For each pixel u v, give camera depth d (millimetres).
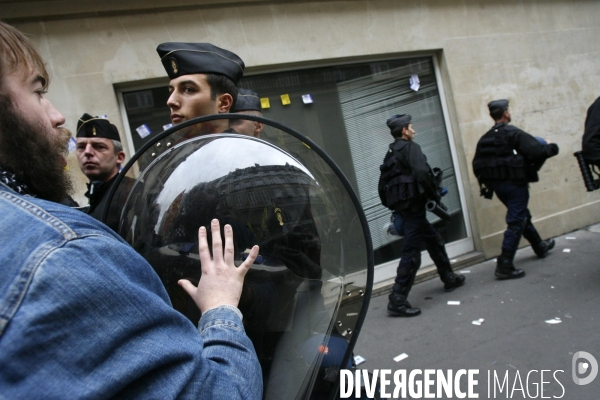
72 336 535
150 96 3971
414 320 3797
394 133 3916
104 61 3658
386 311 4105
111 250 629
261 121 1024
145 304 611
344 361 1023
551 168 5535
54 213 625
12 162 675
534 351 2959
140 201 1021
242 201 969
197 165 995
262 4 4156
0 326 512
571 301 3625
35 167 697
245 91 2080
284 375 977
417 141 5035
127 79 3717
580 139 5750
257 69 4266
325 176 1029
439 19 4957
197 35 3928
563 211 5566
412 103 5031
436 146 5133
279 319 983
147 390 581
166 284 950
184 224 956
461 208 5230
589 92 5836
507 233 4320
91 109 3619
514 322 3434
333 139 4652
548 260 4707
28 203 622
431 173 3738
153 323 614
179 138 1059
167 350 605
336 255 1050
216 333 769
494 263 4973
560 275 4230
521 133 4094
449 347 3221
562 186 5590
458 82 5051
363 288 1030
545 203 5465
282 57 4238
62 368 521
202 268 900
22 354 506
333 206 1032
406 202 3760
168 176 1008
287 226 989
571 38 5734
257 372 762
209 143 1023
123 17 3701
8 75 678
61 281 547
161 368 602
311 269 1016
